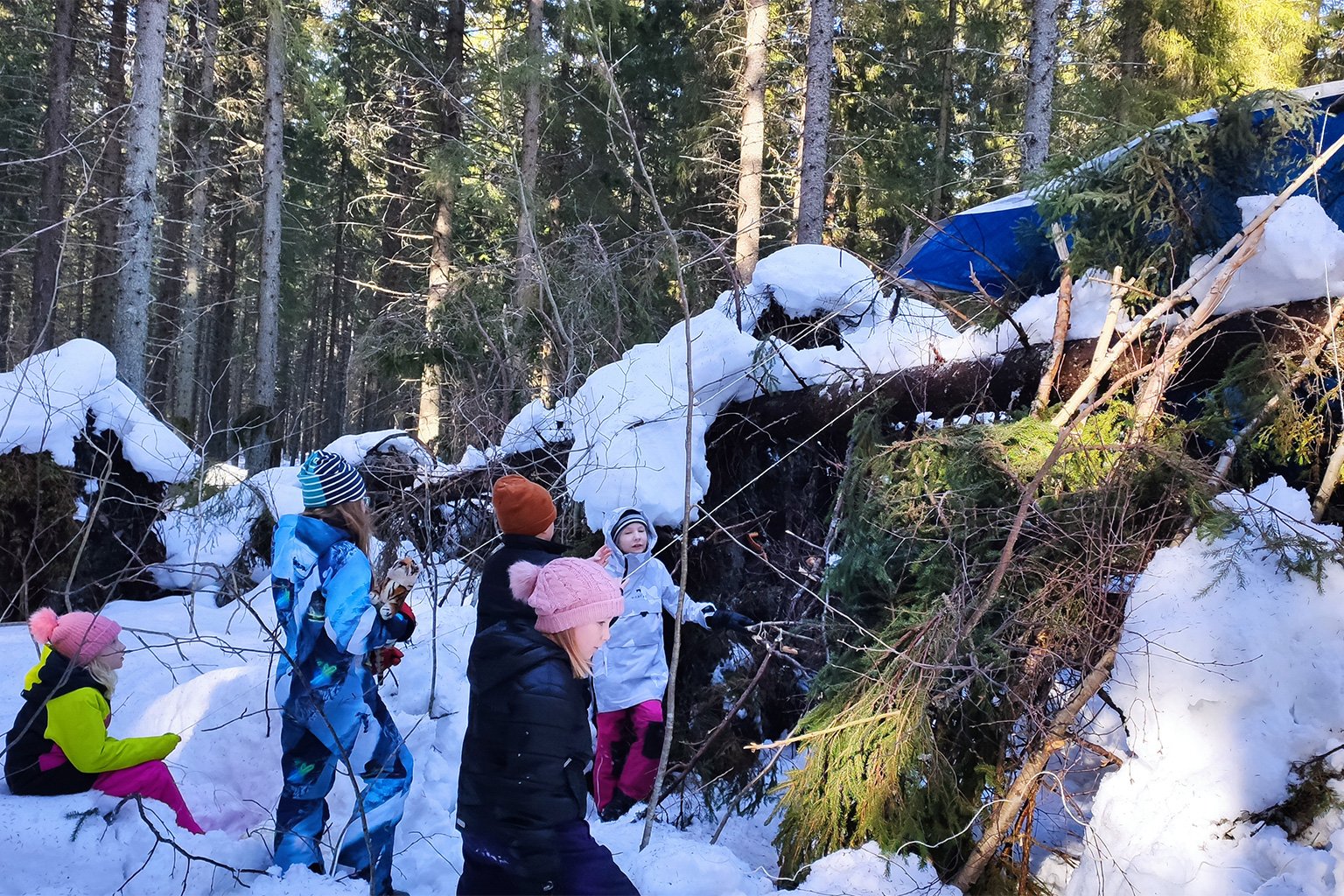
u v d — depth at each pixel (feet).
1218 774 8.06
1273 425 9.93
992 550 10.43
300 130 70.44
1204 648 8.42
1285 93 11.41
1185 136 11.67
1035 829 10.50
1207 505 9.39
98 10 55.52
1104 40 47.29
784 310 16.87
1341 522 9.84
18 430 16.97
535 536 8.05
